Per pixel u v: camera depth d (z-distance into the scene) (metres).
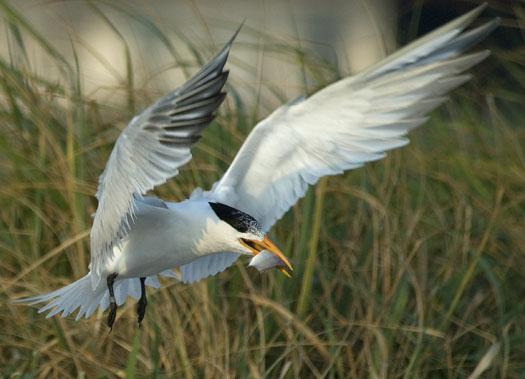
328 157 8.66
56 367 9.72
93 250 7.90
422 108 8.30
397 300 10.33
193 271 9.34
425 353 10.09
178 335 9.70
